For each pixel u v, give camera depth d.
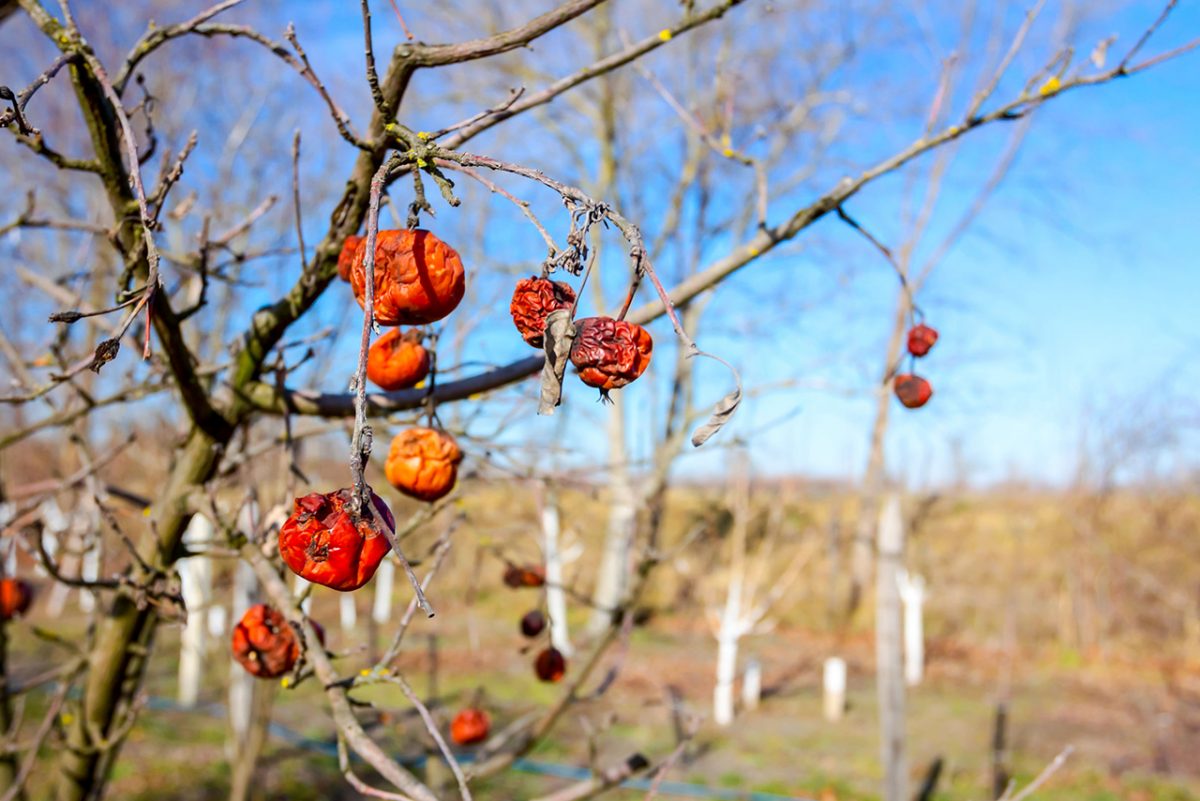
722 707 11.73
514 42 1.80
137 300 1.61
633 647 15.64
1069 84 2.28
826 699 13.08
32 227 2.80
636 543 3.74
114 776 8.21
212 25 1.98
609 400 1.40
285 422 2.33
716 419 1.20
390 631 13.66
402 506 5.94
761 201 2.47
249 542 2.19
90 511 3.22
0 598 3.12
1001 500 20.36
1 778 3.44
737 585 12.44
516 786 8.86
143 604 2.27
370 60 1.72
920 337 2.48
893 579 6.21
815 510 18.97
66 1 1.75
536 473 3.06
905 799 6.01
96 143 1.94
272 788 8.01
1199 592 16.06
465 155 1.30
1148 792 9.55
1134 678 14.59
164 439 5.29
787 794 9.16
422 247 1.48
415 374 2.04
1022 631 16.52
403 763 6.79
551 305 1.40
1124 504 18.56
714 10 2.11
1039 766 10.32
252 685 4.93
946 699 13.37
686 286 2.44
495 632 14.55
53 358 2.93
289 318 2.24
